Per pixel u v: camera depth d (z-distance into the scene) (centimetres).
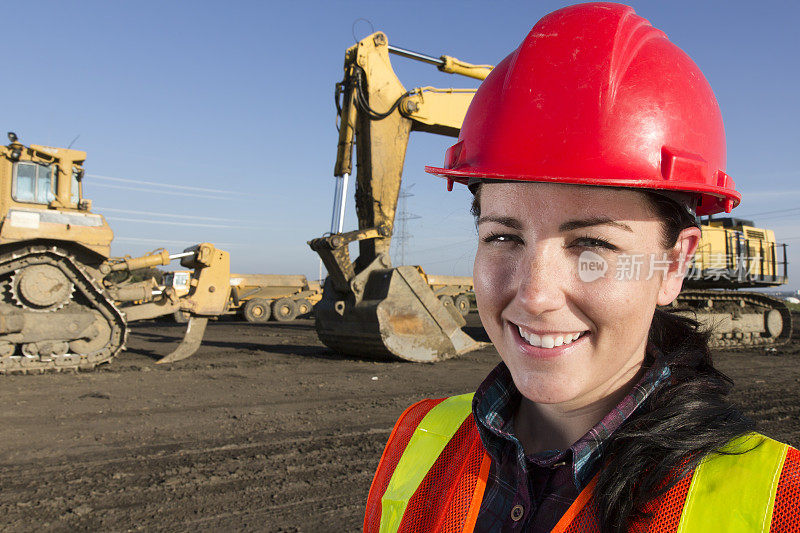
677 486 67
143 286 1109
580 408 85
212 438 569
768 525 61
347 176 1083
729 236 1411
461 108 1174
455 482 93
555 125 81
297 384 872
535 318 77
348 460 504
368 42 1099
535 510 80
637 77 83
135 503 404
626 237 75
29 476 456
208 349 1351
